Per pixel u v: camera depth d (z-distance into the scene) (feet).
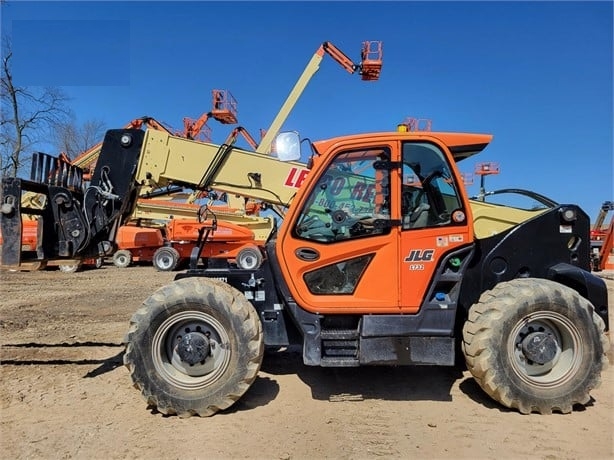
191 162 15.56
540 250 13.43
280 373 15.10
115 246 15.37
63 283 38.45
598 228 48.49
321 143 12.61
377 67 48.52
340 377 14.66
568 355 12.10
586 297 12.87
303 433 10.95
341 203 12.43
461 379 14.40
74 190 15.79
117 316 24.35
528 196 15.06
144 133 15.53
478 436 10.79
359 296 12.17
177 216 47.19
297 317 12.21
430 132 12.48
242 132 48.37
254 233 46.24
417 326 11.94
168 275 44.19
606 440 10.59
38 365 15.94
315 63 48.39
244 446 10.35
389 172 12.22
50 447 10.33
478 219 13.94
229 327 11.81
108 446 10.37
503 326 11.69
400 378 14.53
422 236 12.13
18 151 65.00
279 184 15.48
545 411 11.78
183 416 11.73
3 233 13.46
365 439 10.68
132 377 11.73
